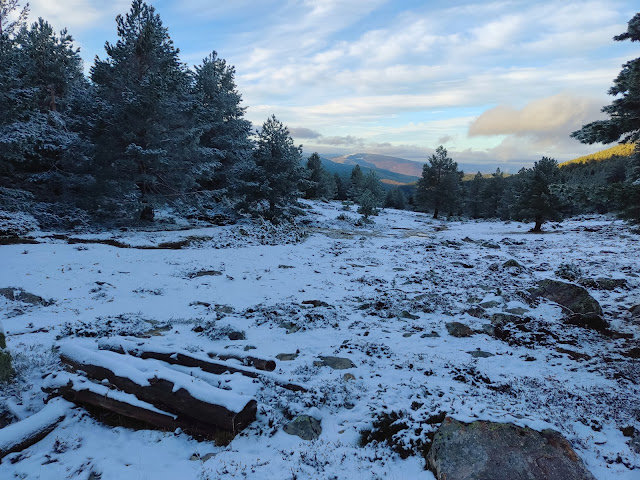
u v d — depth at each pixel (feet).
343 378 23.73
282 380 21.98
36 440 16.58
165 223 92.68
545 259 69.62
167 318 37.11
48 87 92.79
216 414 17.34
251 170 105.50
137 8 82.64
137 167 81.92
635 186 28.02
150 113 77.77
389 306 42.16
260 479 14.23
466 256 77.46
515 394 21.30
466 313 39.11
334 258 74.13
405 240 102.47
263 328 34.65
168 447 16.72
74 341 23.58
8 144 63.82
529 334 32.22
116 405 18.58
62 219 78.69
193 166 90.58
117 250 63.72
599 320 33.50
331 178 304.09
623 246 78.89
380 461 15.24
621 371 24.23
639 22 26.71
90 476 14.66
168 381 18.44
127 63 82.53
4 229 64.54
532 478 12.94
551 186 31.30
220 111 113.39
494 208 251.60
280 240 87.86
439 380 23.43
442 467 13.78
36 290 42.32
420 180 195.62
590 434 16.85
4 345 21.15
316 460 15.31
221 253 70.85
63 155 83.66
